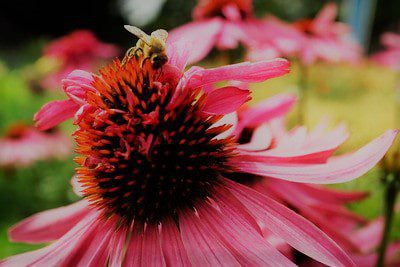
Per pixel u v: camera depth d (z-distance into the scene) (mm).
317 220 245
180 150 209
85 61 783
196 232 201
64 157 659
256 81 196
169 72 208
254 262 189
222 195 207
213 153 210
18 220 569
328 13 499
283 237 193
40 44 1820
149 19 1653
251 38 368
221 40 356
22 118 976
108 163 211
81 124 212
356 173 194
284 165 208
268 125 229
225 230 199
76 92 210
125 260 201
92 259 206
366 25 869
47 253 212
